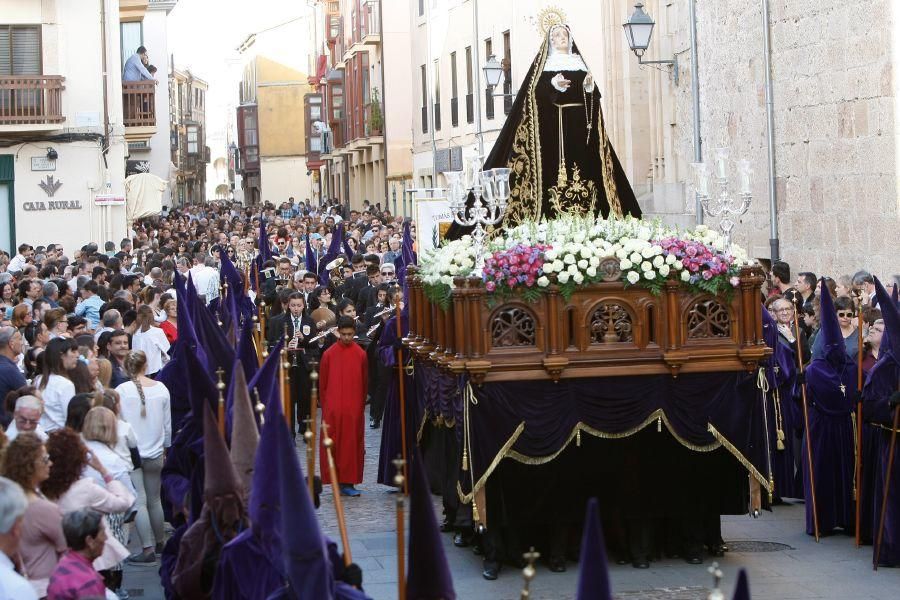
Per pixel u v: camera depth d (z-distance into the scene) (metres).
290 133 120.94
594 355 11.66
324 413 16.17
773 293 16.97
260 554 7.92
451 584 6.50
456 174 12.27
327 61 92.50
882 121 20.41
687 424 11.77
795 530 13.91
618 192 13.72
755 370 11.87
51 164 42.66
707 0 26.94
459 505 12.75
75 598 7.97
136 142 71.62
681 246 11.69
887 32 20.08
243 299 22.45
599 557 5.31
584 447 12.23
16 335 13.87
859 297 15.77
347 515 15.03
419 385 14.25
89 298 21.11
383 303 20.97
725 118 26.44
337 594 7.17
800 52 23.06
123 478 11.43
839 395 13.44
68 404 11.80
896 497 12.03
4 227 42.56
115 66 43.94
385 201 65.19
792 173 23.66
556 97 13.44
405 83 63.69
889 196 20.25
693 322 11.83
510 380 11.59
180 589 8.78
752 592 11.19
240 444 8.88
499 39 43.00
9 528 7.63
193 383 11.10
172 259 29.17
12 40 42.44
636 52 26.03
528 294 11.59
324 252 35.97
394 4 63.34
